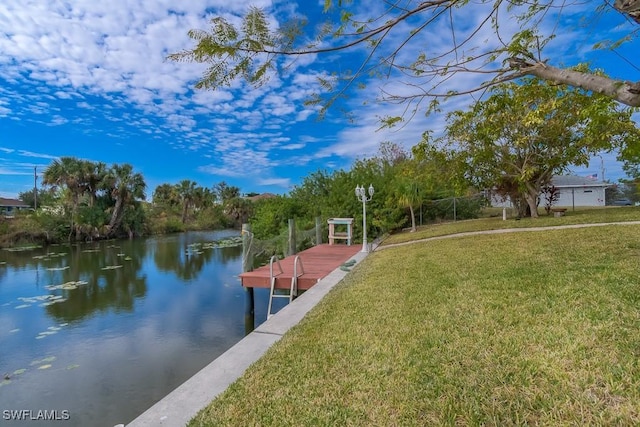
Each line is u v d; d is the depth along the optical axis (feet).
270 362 10.24
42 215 84.53
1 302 30.58
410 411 6.95
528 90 15.71
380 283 19.16
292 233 39.86
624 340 8.12
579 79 7.31
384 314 13.39
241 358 11.00
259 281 25.50
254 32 6.63
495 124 23.95
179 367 17.84
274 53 7.07
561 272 15.15
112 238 97.66
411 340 10.43
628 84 6.50
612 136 23.40
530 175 39.45
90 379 16.58
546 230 32.07
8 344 20.94
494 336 9.69
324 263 30.45
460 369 8.21
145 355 19.35
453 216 61.11
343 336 11.63
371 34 7.35
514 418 6.21
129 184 100.37
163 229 120.88
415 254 27.99
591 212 47.93
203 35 6.56
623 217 36.06
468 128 28.60
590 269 14.89
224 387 9.15
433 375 8.17
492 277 16.28
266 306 28.55
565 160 36.73
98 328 23.80
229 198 175.11
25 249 73.36
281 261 31.94
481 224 45.34
